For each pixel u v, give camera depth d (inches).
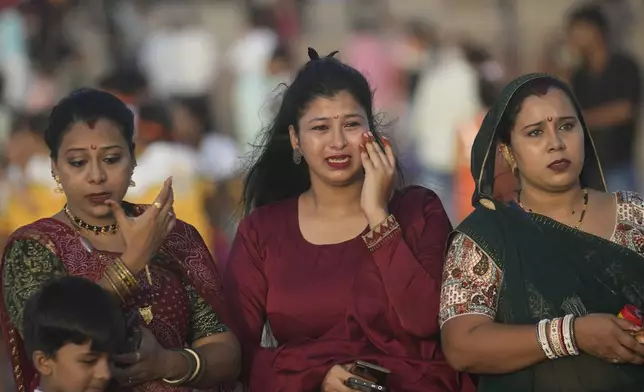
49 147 517.3
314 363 546.6
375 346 550.3
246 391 572.7
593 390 502.3
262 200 609.3
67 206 520.1
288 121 585.3
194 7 2091.5
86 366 472.4
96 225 516.4
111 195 510.3
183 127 1200.2
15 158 995.3
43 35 1814.7
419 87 1528.1
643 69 1563.7
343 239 567.2
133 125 521.7
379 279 553.0
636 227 525.0
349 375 536.7
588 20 1182.3
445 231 569.3
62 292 473.7
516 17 2079.2
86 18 1998.0
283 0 2025.1
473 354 511.8
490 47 2007.9
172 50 1833.2
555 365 505.7
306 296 556.4
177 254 535.2
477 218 532.4
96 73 1882.4
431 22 2107.5
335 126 563.8
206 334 537.6
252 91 1630.2
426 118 1485.0
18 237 506.3
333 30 2075.5
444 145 1475.1
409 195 581.3
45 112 1332.4
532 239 518.9
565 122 528.7
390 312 549.3
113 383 502.3
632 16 1884.8
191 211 967.0
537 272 513.7
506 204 532.7
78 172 506.6
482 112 1461.6
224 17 2082.9
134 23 2009.1
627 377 504.1
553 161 524.4
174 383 509.4
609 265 512.1
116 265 495.2
